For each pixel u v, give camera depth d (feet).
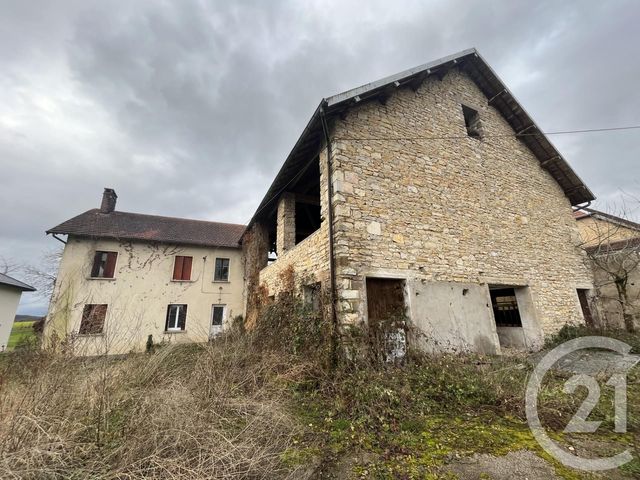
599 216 36.37
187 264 44.42
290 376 14.66
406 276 18.71
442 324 18.97
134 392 9.66
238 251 47.29
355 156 19.13
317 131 19.76
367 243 17.92
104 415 8.24
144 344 38.11
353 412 11.50
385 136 20.89
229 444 7.32
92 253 38.81
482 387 13.23
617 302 28.50
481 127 27.43
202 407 9.62
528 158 30.04
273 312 22.79
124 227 43.24
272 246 42.75
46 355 11.67
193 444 7.47
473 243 22.59
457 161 24.16
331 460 8.71
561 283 27.09
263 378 13.66
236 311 44.45
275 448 8.95
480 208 24.07
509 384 13.70
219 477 6.77
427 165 22.27
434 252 20.40
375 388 12.34
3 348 31.27
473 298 21.04
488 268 22.75
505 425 10.68
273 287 28.04
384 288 18.44
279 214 28.58
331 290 16.96
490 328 20.93
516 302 25.76
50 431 7.21
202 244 44.50
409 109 22.93
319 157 21.15
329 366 15.06
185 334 40.73
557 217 29.73
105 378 9.59
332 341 15.81
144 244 41.96
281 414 9.86
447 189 22.67
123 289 39.24
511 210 26.20
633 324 27.02
